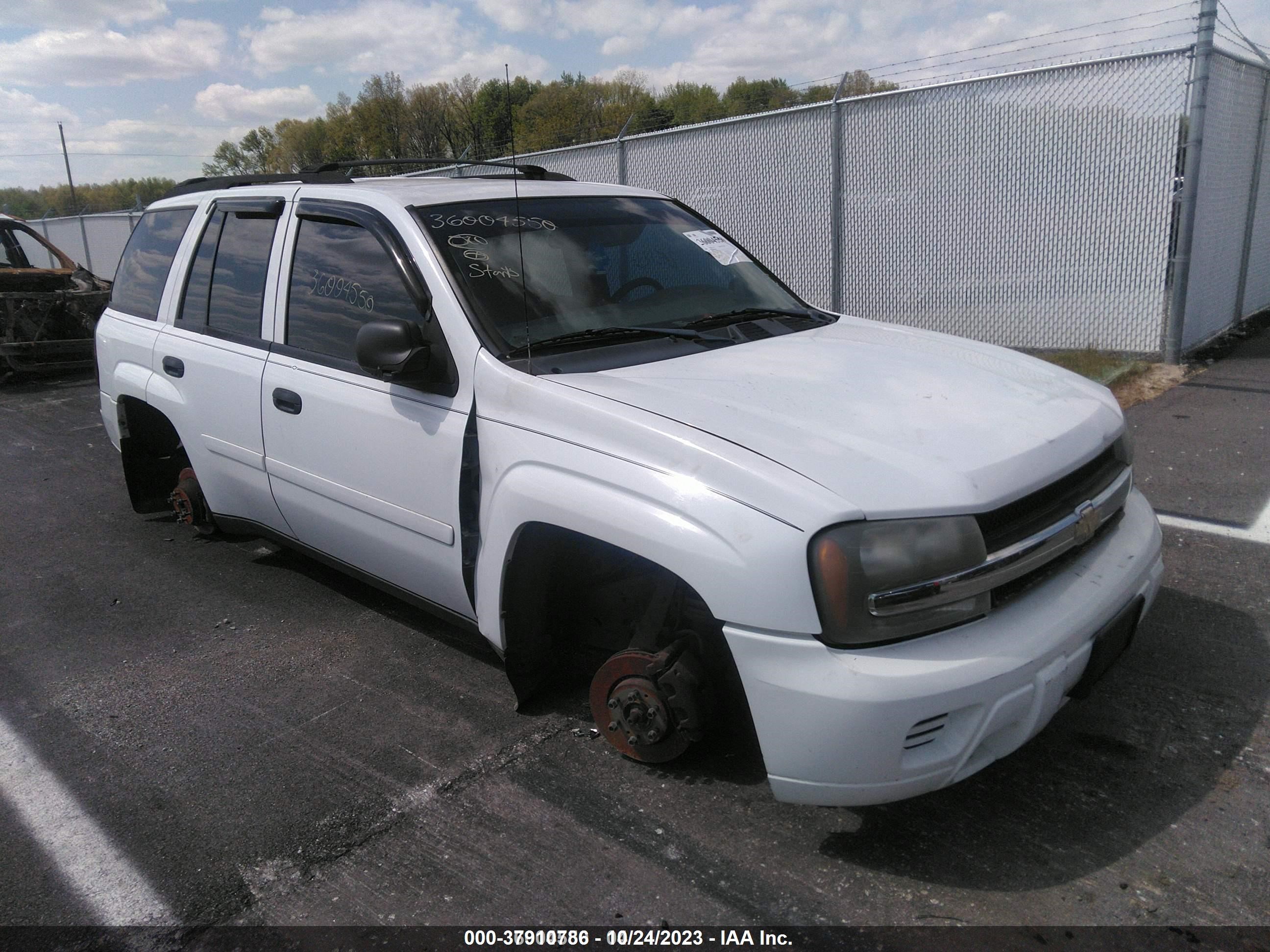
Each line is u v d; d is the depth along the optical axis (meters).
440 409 2.88
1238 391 6.66
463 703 3.21
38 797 2.77
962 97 8.16
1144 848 2.36
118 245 20.30
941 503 2.10
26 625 4.00
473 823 2.57
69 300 10.03
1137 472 5.13
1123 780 2.63
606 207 3.60
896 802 2.41
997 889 2.25
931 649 2.09
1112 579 2.45
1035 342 8.32
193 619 4.00
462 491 2.79
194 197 4.32
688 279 3.48
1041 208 8.01
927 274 8.77
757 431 2.30
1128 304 7.78
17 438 7.50
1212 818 2.46
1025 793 2.59
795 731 2.12
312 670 3.50
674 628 2.63
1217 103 7.46
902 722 2.04
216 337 3.87
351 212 3.31
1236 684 3.07
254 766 2.88
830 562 2.05
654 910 2.23
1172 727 2.86
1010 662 2.11
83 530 5.20
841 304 9.35
